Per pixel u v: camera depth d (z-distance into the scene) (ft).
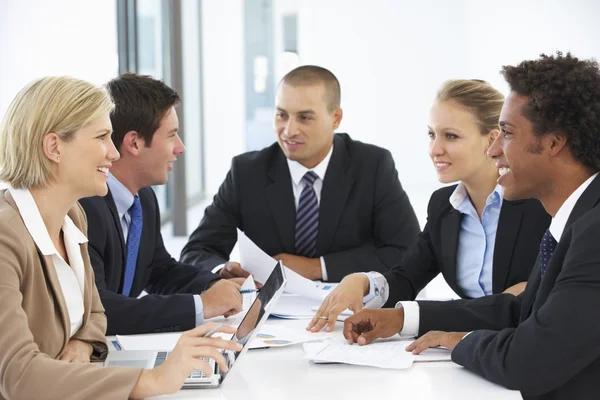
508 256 7.88
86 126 5.55
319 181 10.27
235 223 10.55
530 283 6.04
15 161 5.49
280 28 38.17
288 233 10.25
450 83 8.27
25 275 5.37
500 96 8.10
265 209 10.32
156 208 8.95
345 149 10.55
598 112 5.40
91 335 6.12
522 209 7.85
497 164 6.04
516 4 35.53
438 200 8.54
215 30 37.27
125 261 8.13
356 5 36.78
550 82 5.49
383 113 37.32
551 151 5.58
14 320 5.02
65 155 5.54
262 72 38.50
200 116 36.47
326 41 37.06
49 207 5.68
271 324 7.29
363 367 5.87
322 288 8.15
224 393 5.26
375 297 7.78
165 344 6.68
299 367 5.88
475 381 5.52
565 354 5.12
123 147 7.92
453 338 6.19
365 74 37.14
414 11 36.58
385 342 6.57
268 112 38.68
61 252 6.05
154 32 26.48
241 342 5.43
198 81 35.81
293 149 10.00
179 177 26.32
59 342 5.68
